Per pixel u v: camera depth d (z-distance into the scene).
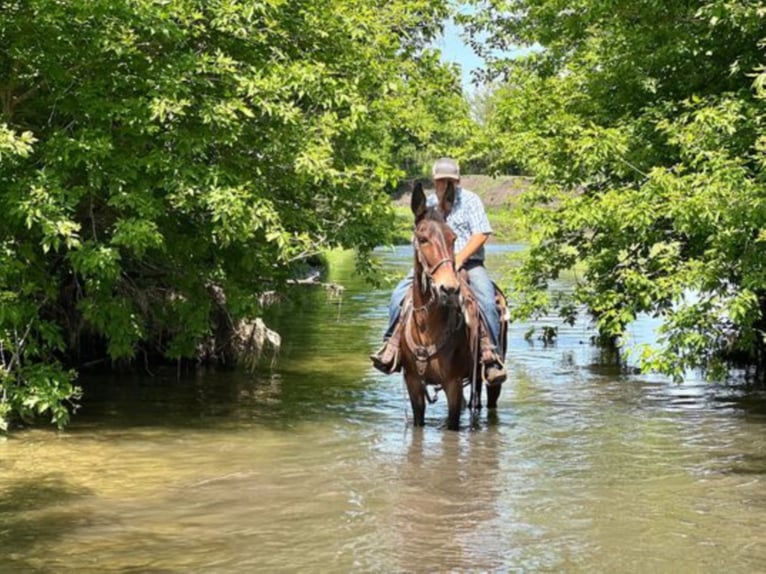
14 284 9.77
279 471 7.92
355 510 6.77
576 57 14.37
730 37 11.78
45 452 8.59
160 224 11.01
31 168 9.38
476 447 8.82
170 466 8.09
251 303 11.55
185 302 11.98
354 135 11.62
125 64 9.72
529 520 6.56
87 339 13.19
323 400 11.33
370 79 11.95
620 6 12.36
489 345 9.52
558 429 9.67
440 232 8.57
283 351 15.57
